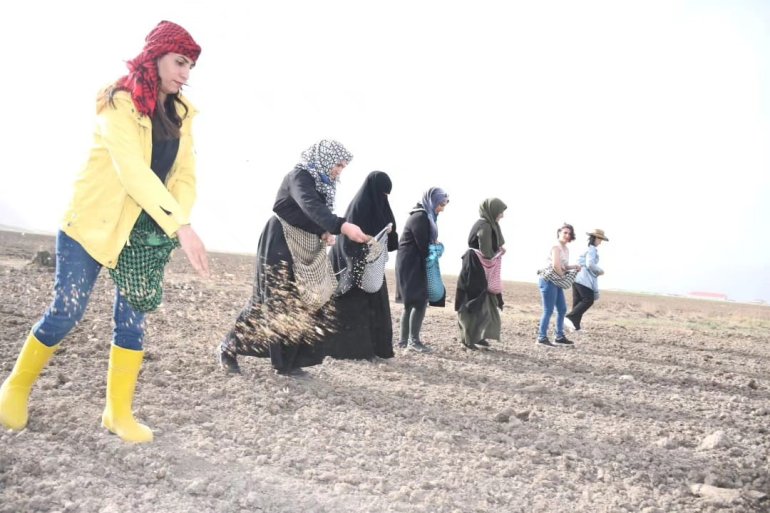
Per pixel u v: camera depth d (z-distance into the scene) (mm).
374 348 6906
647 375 8758
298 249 5844
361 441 4496
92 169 3564
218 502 3236
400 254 8953
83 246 3568
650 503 3852
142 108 3512
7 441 3648
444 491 3717
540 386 6910
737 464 4793
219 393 5219
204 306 10289
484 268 9719
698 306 54625
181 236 3365
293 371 6199
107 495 3172
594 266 13273
